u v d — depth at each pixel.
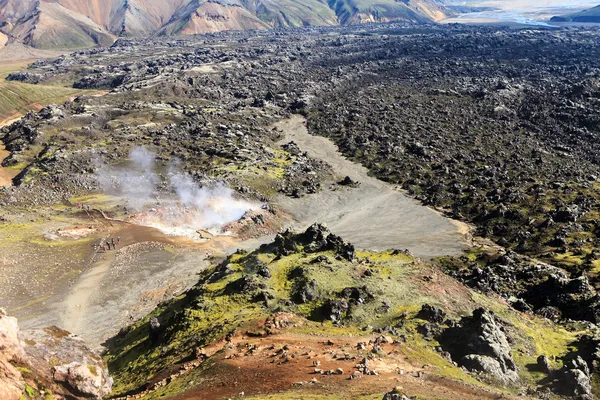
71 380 43.94
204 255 114.62
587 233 127.31
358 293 68.62
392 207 155.50
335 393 40.47
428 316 64.38
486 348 56.22
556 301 92.44
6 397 36.41
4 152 188.88
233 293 71.75
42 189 145.12
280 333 57.19
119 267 105.75
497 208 144.00
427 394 41.03
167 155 180.25
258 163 177.75
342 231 138.50
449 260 118.75
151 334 69.56
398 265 83.56
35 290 94.69
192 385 45.75
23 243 109.94
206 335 59.47
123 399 46.88
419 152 196.25
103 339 81.19
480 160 187.38
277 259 82.25
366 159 196.88
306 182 170.25
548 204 143.88
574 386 52.94
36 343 46.56
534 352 61.03
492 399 43.03
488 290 94.44
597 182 162.12
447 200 157.75
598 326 76.12
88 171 159.38
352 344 53.91
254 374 46.12
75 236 117.56
